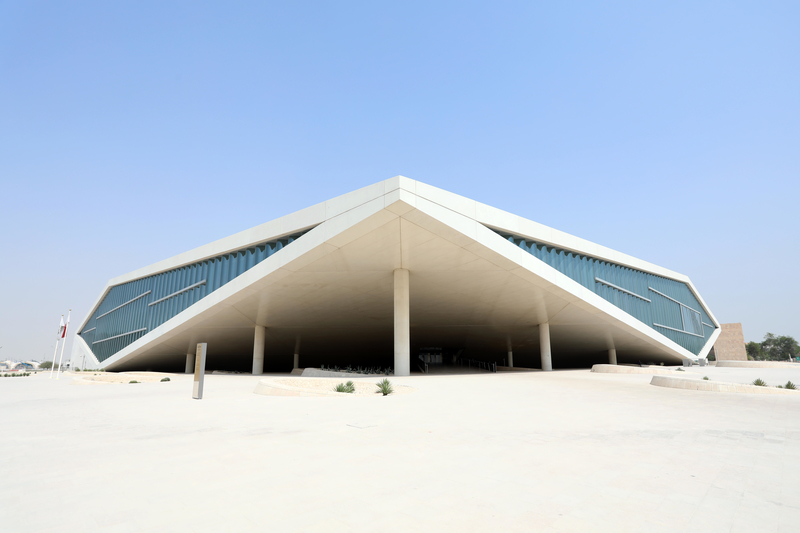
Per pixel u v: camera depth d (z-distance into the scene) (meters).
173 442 6.48
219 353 36.41
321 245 19.75
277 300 25.16
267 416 8.85
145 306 34.88
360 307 27.31
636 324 30.36
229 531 3.30
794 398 12.06
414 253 20.62
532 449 5.80
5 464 5.34
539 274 22.88
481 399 11.59
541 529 3.28
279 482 4.48
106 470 5.02
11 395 15.33
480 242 19.86
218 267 27.55
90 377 24.39
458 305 27.38
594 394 12.88
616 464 5.07
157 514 3.67
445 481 4.45
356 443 6.20
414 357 44.25
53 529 3.38
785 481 4.46
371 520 3.48
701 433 6.92
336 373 22.52
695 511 3.65
